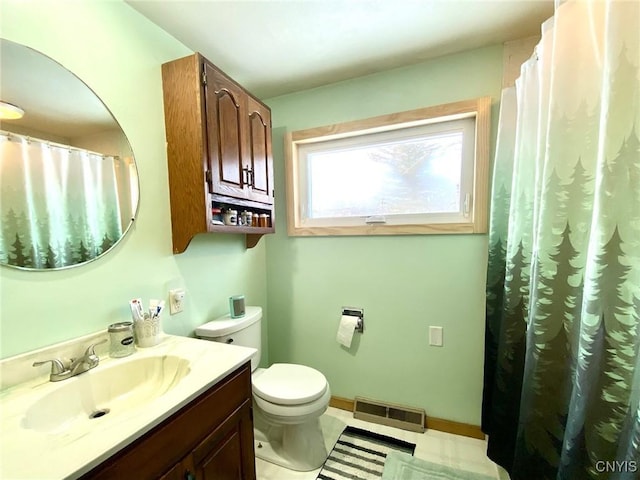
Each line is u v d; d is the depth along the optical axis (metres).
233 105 1.35
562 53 0.85
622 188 0.64
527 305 1.22
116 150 1.08
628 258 0.64
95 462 0.54
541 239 0.94
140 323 1.08
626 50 0.61
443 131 1.63
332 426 1.72
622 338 0.65
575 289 0.87
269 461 1.44
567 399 0.90
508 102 1.38
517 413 1.28
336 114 1.78
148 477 0.66
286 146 1.92
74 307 0.95
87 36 0.99
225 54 1.45
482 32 1.33
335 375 1.93
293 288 2.00
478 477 1.33
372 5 1.14
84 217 0.98
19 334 0.82
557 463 0.93
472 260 1.57
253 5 1.12
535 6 1.16
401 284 1.72
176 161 1.23
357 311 1.83
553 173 0.89
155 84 1.21
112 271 1.06
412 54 1.49
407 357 1.74
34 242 0.85
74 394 0.84
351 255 1.83
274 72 1.63
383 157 1.79
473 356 1.60
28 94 0.84
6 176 0.80
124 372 0.97
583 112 0.82
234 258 1.73
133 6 1.11
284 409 1.29
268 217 1.67
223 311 1.63
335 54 1.47
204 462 0.83
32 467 0.52
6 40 0.80
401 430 1.68
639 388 0.62
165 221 1.26
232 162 1.34
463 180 1.59
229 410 0.94
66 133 0.93
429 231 1.62
